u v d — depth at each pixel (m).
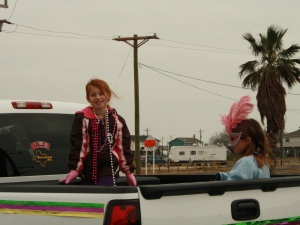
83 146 5.11
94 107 5.13
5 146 5.82
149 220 3.99
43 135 6.08
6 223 4.45
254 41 40.69
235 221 4.41
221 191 4.34
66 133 6.24
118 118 5.25
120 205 3.94
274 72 39.47
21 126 5.96
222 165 75.50
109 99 5.16
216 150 93.62
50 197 4.23
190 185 4.14
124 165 5.28
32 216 4.31
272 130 39.41
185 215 4.16
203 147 94.00
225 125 5.24
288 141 149.25
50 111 6.16
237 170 5.03
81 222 4.07
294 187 4.84
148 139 40.94
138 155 36.56
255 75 39.88
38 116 6.07
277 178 4.70
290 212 4.78
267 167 5.18
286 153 149.25
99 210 4.00
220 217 4.33
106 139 5.13
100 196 4.02
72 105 6.38
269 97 39.44
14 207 4.40
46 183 5.91
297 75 40.00
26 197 4.34
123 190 3.96
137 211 3.95
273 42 40.22
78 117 5.13
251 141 5.12
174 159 94.56
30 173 5.94
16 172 5.86
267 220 4.62
